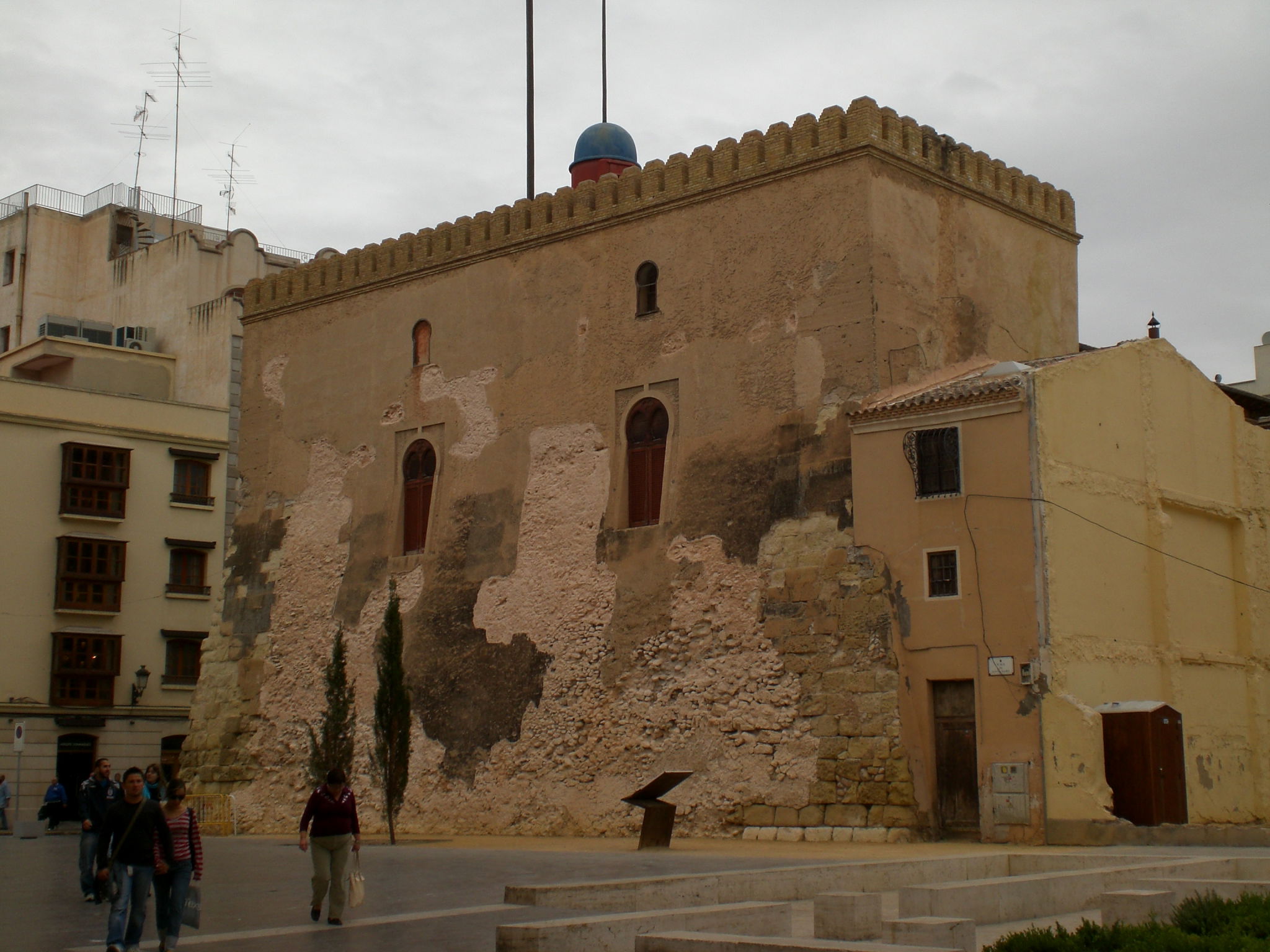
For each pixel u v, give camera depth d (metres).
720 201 29.59
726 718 27.14
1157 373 28.06
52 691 45.38
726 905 13.05
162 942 12.23
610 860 20.48
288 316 38.06
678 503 28.94
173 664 48.06
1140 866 16.56
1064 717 23.38
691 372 29.38
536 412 31.94
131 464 47.84
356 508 35.19
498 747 30.67
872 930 12.64
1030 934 12.00
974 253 29.95
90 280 57.97
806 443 27.25
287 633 35.75
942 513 25.06
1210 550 29.22
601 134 37.75
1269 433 31.59
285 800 34.56
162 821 12.27
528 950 11.09
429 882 17.47
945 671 24.62
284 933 13.02
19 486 45.66
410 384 34.69
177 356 52.78
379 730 26.94
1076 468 25.16
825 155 28.05
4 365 52.72
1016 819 23.52
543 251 32.59
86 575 46.22
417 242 35.25
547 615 30.58
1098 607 25.14
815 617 26.28
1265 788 29.02
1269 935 11.90
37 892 17.80
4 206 59.78
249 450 38.16
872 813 24.73
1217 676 28.31
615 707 28.92
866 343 26.89
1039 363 27.58
